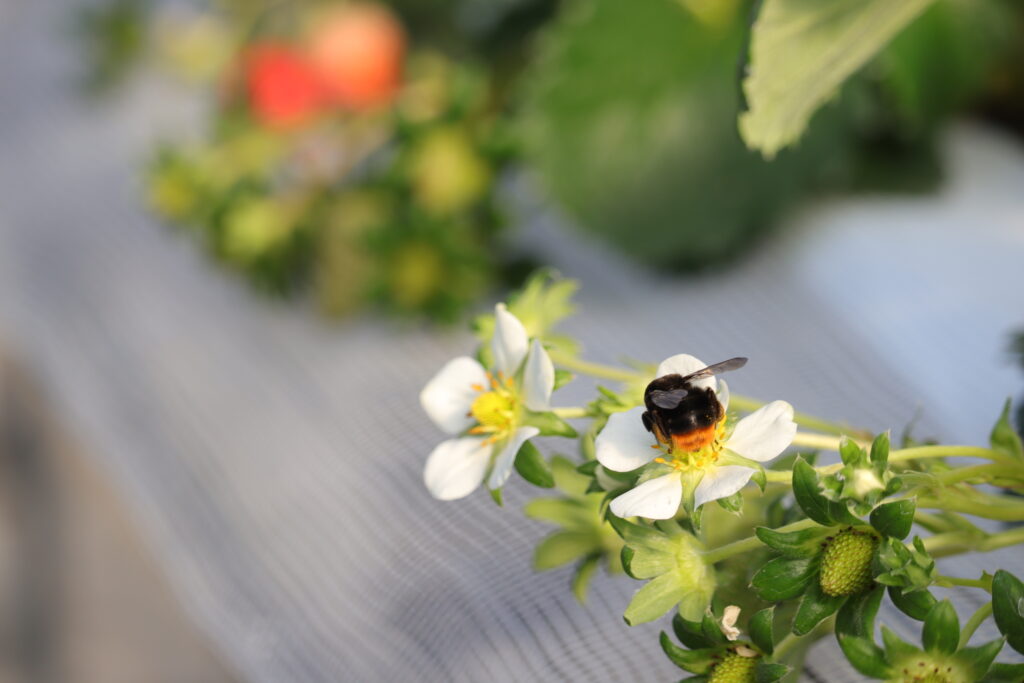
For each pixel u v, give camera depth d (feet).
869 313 1.93
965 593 1.44
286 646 1.72
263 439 2.00
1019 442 1.27
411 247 2.00
